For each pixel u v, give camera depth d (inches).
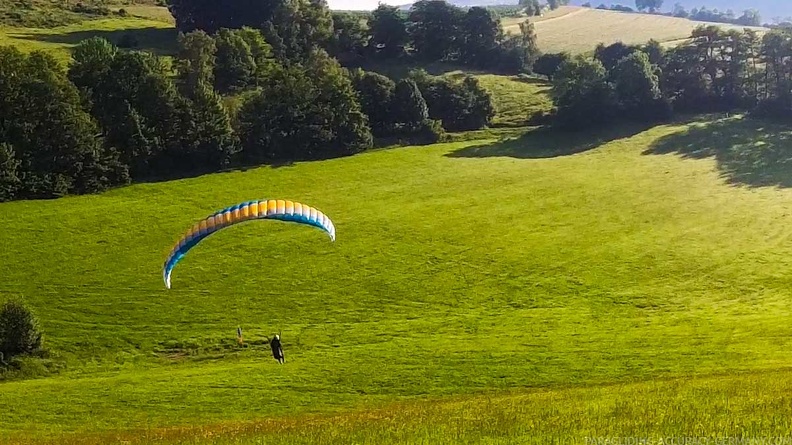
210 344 2132.1
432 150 4306.1
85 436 1339.8
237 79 4507.9
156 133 3673.7
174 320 2294.5
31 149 3270.2
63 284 2512.3
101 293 2459.4
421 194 3577.8
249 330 2224.4
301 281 2600.9
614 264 2773.1
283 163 3951.8
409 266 2748.5
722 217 3250.5
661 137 4411.9
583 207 3412.9
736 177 3767.2
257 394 1648.6
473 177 3836.1
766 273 2659.9
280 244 2898.6
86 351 2098.9
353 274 2669.8
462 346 1953.7
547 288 2561.5
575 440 792.3
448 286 2583.7
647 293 2498.8
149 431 1320.1
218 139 3774.6
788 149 4104.3
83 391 1707.7
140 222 3075.8
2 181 3152.1
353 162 4028.1
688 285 2571.4
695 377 1459.2
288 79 4128.9
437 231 3105.3
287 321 2305.6
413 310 2389.3
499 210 3378.4
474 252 2886.3
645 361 1736.0
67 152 3326.8
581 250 2913.4
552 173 3905.0
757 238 3006.9
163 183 3550.7
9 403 1628.9
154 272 2635.3
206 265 2699.3
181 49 4549.7
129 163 3565.5
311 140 4084.6
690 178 3769.7
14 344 1988.2
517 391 1573.6
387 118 4490.7
